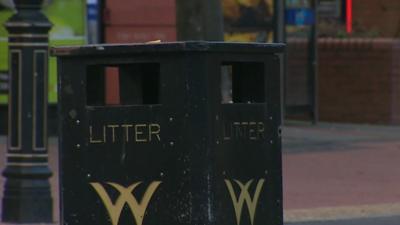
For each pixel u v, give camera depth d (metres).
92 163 17.41
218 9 39.00
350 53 72.12
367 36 76.81
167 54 16.73
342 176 45.16
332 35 77.25
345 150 55.28
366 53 71.38
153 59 16.88
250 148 17.61
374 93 71.25
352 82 72.19
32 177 31.48
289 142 58.62
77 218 17.56
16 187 31.55
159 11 58.22
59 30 55.41
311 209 36.31
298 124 69.62
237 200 17.36
